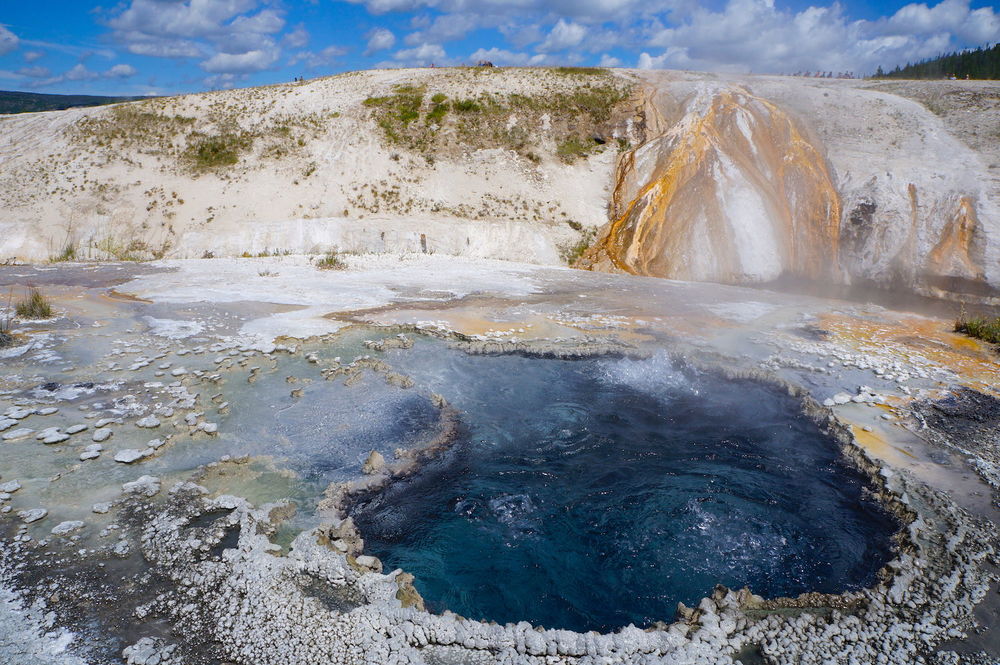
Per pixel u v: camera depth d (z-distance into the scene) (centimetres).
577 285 1719
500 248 2197
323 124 2628
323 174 2405
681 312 1421
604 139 2611
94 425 783
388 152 2514
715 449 849
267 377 969
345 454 771
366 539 644
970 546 600
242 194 2278
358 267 1830
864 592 553
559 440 866
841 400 919
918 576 564
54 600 499
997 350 1182
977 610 524
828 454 816
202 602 504
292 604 505
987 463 749
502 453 827
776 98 2583
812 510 711
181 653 455
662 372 1075
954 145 2184
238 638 470
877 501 700
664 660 469
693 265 2030
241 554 558
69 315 1221
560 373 1069
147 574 533
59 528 581
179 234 2106
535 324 1287
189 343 1091
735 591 574
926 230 1970
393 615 499
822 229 2103
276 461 738
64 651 451
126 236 2081
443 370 1055
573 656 475
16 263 1858
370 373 1009
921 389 969
